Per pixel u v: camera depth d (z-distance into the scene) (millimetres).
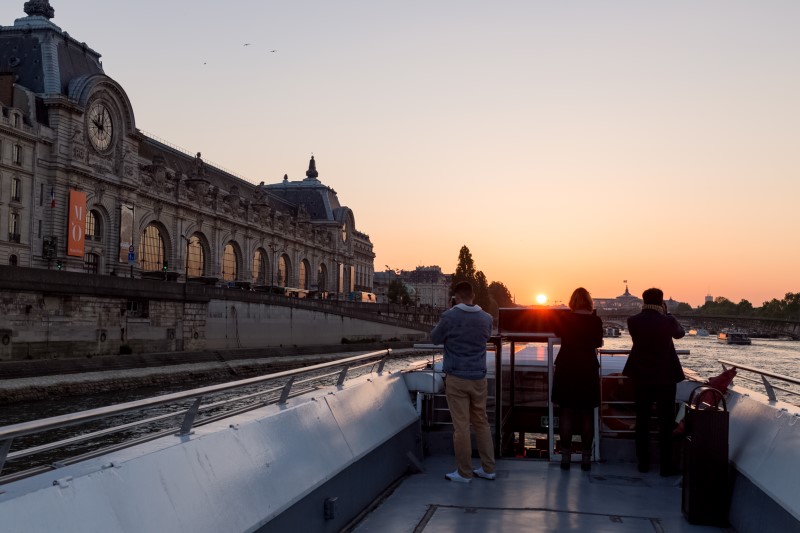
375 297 162750
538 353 10906
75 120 65125
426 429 9805
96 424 19938
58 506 3244
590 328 8664
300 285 124438
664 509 7203
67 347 50250
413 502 7348
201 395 4621
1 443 3242
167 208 81625
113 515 3510
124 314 56281
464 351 8203
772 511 5617
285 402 6230
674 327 8438
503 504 7305
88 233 68250
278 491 5035
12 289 45500
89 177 67000
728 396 8148
